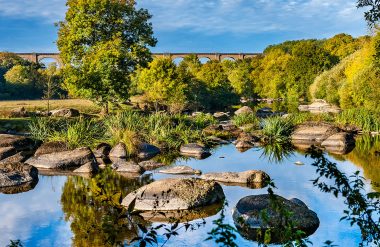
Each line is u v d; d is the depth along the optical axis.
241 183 15.90
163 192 12.81
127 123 27.47
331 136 25.75
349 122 33.94
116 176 17.62
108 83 35.88
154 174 17.97
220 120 43.44
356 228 10.41
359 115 33.19
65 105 43.69
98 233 10.31
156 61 47.84
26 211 12.70
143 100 51.44
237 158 21.97
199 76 70.81
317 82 59.69
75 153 20.34
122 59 36.53
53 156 20.22
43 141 25.28
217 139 28.55
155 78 47.50
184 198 12.70
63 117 33.59
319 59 79.94
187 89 50.19
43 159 20.11
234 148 26.02
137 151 22.84
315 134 28.38
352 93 41.81
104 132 26.47
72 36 36.28
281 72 85.81
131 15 38.44
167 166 19.81
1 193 15.07
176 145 25.41
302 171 17.80
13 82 65.31
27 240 10.28
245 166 19.48
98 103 37.56
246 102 85.00
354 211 5.45
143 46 38.38
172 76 48.03
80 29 36.09
